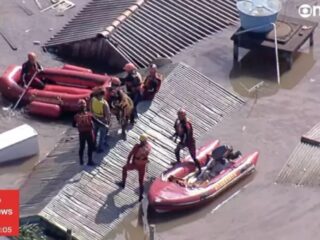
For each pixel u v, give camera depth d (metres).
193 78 111.94
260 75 114.88
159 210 93.19
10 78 108.81
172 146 101.44
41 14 125.31
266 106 110.00
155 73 105.38
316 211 94.69
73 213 91.56
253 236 91.94
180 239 91.56
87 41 115.62
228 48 118.94
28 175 98.31
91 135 95.06
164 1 122.69
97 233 90.56
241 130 106.06
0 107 107.94
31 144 100.38
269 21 114.38
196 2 124.25
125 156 98.69
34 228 89.06
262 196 96.56
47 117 106.38
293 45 114.38
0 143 99.56
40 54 117.69
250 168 98.50
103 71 114.62
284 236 92.00
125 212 93.19
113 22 117.75
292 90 112.75
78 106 104.94
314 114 108.56
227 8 124.94
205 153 98.75
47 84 109.12
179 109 105.00
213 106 109.12
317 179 98.25
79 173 95.81
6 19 124.44
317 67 116.50
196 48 118.69
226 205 95.44
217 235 92.06
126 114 99.69
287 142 104.00
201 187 94.56
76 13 125.50
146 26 118.88
